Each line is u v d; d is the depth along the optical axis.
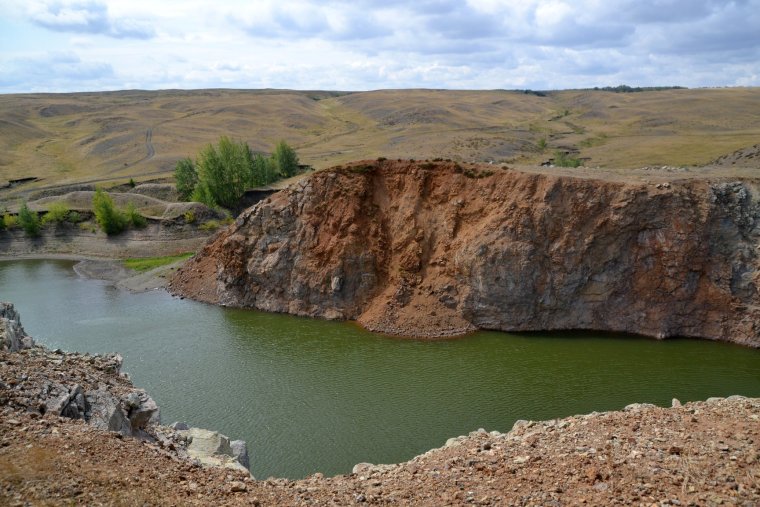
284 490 17.34
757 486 14.38
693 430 18.61
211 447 24.58
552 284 50.94
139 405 23.53
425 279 55.09
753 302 47.06
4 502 13.52
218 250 68.19
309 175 61.75
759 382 39.56
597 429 19.95
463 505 15.16
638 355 45.00
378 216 58.59
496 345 48.06
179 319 57.16
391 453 31.00
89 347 48.50
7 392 19.22
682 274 48.44
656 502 14.13
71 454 16.42
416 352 46.75
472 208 55.38
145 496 14.86
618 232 49.66
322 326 54.56
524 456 18.16
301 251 59.28
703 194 49.25
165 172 145.50
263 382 40.69
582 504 14.45
